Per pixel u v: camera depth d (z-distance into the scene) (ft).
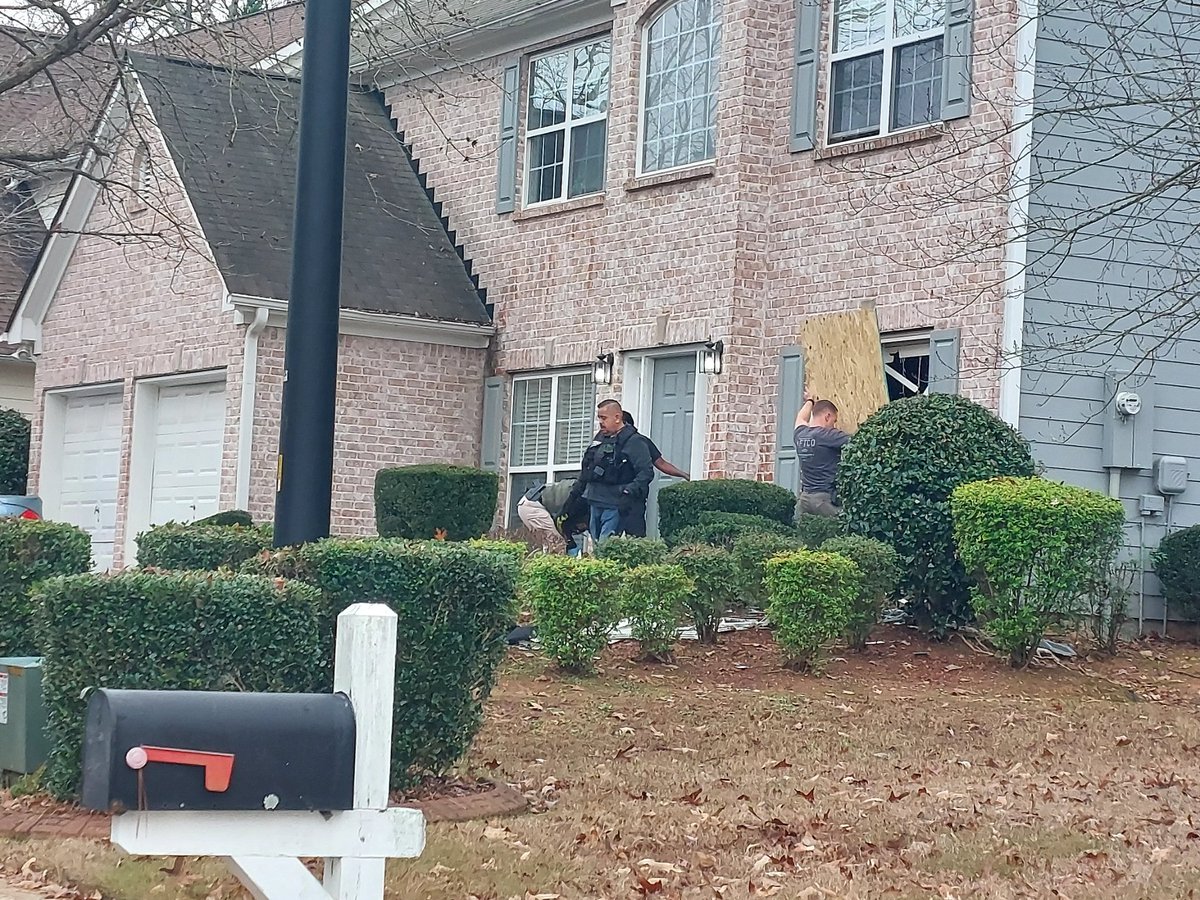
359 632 13.83
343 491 59.82
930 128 48.06
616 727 32.01
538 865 21.99
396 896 20.16
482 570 25.73
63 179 68.49
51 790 23.84
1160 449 47.32
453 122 66.39
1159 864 22.38
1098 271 46.52
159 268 64.03
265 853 13.35
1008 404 45.70
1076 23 46.14
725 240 53.47
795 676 38.01
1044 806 26.05
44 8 37.32
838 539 40.29
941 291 47.65
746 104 53.21
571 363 59.16
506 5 64.44
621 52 58.34
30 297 71.72
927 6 49.24
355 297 59.31
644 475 49.06
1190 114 35.58
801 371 51.70
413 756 25.49
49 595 23.15
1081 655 41.65
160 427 65.21
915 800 26.32
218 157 61.57
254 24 57.57
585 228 59.16
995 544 38.68
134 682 23.13
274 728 13.25
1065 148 45.52
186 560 35.09
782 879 21.56
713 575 40.73
